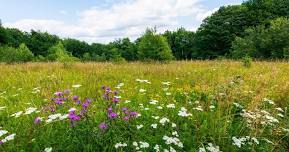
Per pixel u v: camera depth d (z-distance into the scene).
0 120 5.19
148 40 25.05
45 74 10.01
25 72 11.12
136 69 11.11
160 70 10.61
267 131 4.65
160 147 3.82
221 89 5.91
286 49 25.00
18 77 9.31
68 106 4.93
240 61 16.14
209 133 4.34
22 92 6.97
